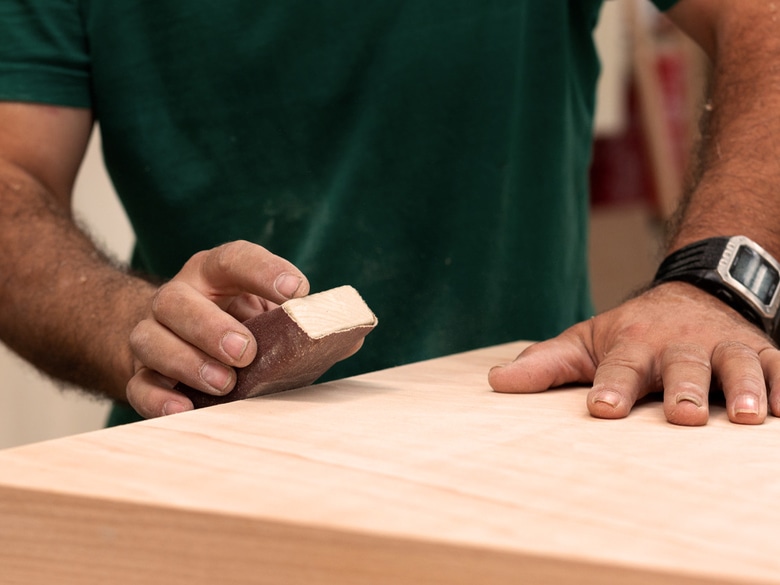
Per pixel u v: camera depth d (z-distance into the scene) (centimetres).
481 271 111
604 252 249
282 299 64
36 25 108
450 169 110
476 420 55
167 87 110
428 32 108
